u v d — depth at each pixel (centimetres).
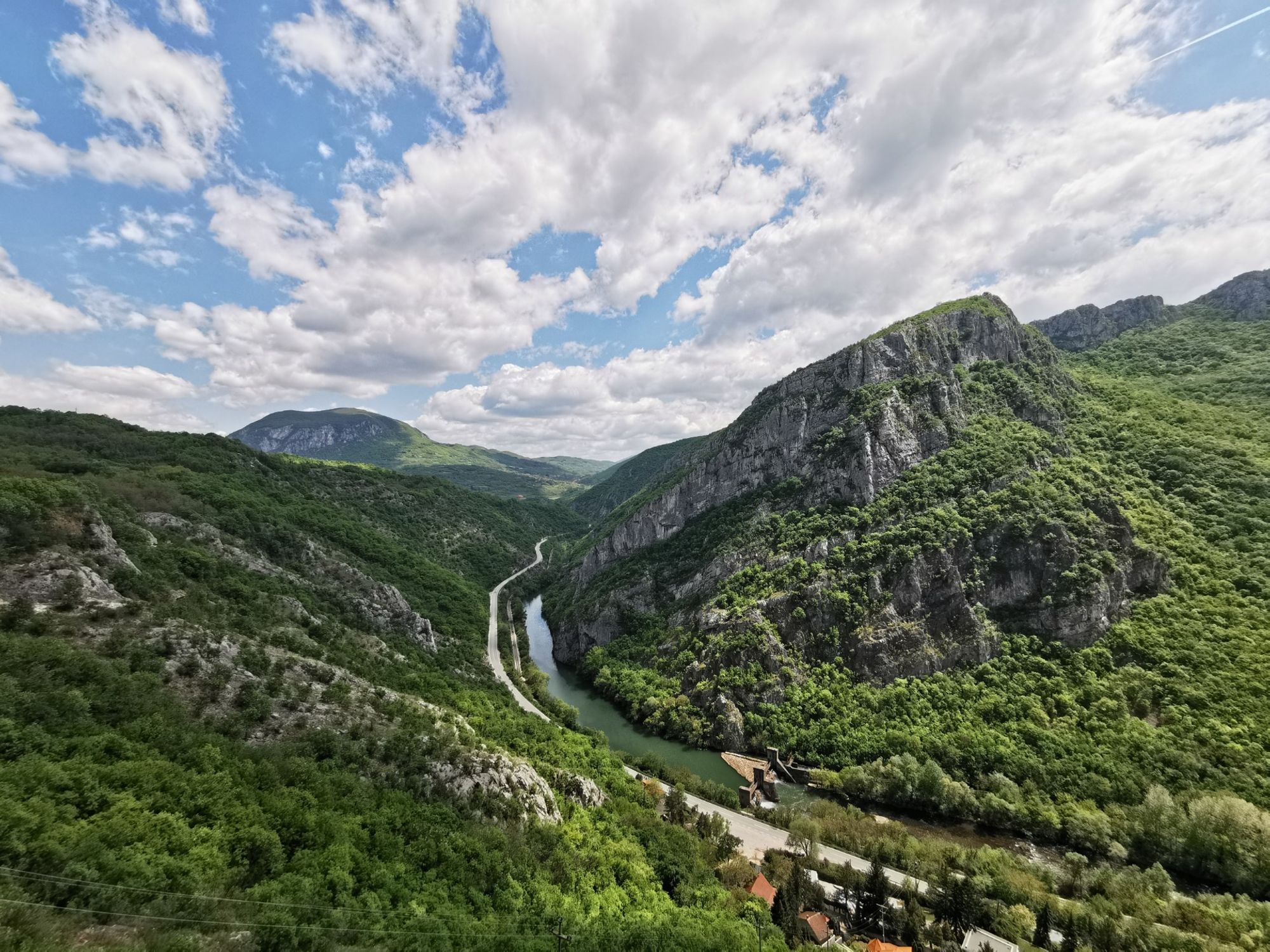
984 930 6469
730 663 13062
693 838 7588
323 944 3459
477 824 5622
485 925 4406
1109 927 6025
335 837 4434
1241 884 6938
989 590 12356
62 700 4219
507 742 8112
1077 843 8006
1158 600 11219
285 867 4000
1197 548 11881
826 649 12619
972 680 11144
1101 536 12175
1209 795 7888
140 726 4428
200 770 4369
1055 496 13138
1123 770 8650
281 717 5594
